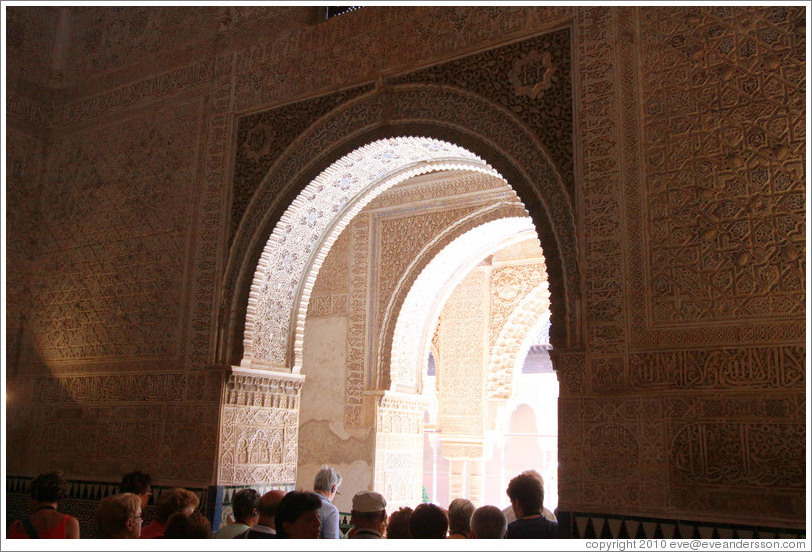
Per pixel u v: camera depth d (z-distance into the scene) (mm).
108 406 5027
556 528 2953
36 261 5684
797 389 3002
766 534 2953
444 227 6652
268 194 4773
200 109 5211
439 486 15555
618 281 3494
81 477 4996
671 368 3287
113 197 5449
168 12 5609
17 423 5395
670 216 3443
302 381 5074
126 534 2535
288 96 4859
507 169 3977
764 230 3213
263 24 5125
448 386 7887
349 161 4629
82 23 6062
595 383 3449
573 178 3742
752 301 3174
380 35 4613
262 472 4746
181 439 4637
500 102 4086
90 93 5820
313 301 7238
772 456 3002
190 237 4992
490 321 7836
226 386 4574
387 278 6855
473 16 4301
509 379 7695
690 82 3541
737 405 3113
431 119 4309
